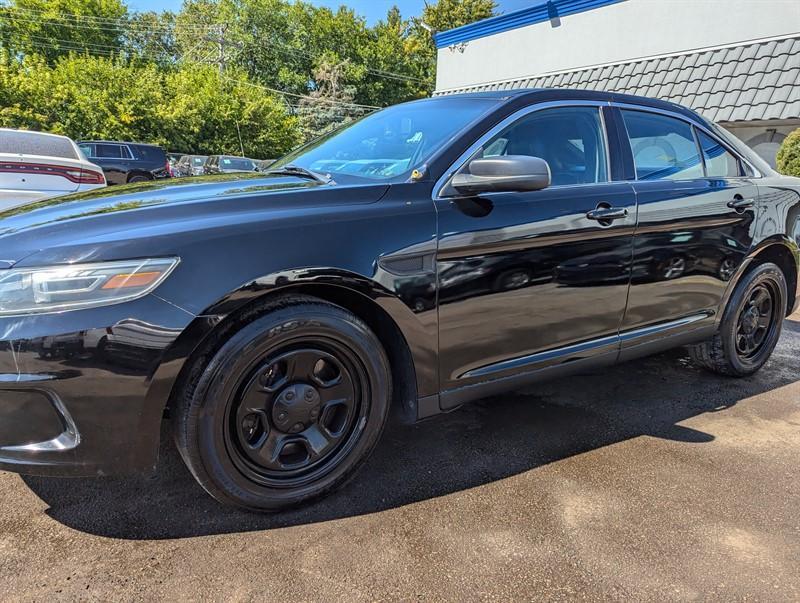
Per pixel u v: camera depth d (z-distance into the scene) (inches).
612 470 96.1
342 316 78.5
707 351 137.7
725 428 113.9
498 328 92.2
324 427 82.0
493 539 76.5
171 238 67.7
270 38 1958.7
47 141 271.7
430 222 83.3
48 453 66.1
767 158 383.6
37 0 1572.3
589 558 73.4
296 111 1744.6
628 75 448.5
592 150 107.6
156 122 1068.5
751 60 381.1
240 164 782.5
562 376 105.0
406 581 67.9
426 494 87.0
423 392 87.6
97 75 1030.4
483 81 584.1
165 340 65.9
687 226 114.8
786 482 93.9
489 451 101.7
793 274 143.8
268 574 68.2
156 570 68.2
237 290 69.0
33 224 73.0
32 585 65.0
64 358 62.9
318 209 77.9
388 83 1969.7
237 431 74.0
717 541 77.8
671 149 120.8
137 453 68.8
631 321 111.3
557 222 95.1
